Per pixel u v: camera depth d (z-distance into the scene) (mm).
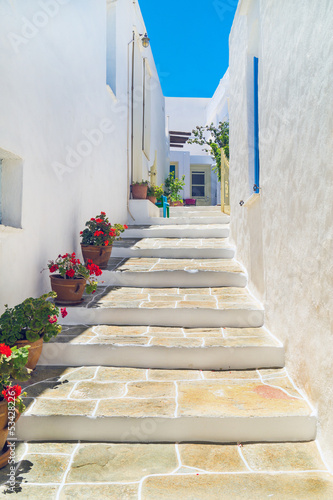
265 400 2746
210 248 5703
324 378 2420
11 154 3281
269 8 3650
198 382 3055
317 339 2541
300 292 2875
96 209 5914
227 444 2516
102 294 4484
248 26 4871
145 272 4840
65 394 2822
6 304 2971
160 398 2777
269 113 3707
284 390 2908
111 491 2064
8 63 3141
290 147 3068
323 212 2428
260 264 4125
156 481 2146
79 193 5113
